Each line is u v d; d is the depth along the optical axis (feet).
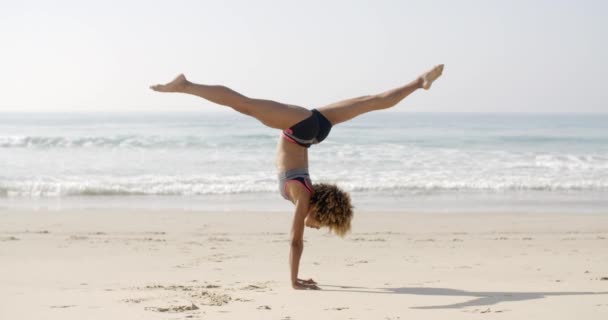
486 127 168.35
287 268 26.11
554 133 138.41
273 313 16.34
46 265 26.12
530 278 23.03
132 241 33.99
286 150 20.10
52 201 52.06
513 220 42.93
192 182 61.16
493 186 60.03
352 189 58.70
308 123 19.58
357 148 94.12
